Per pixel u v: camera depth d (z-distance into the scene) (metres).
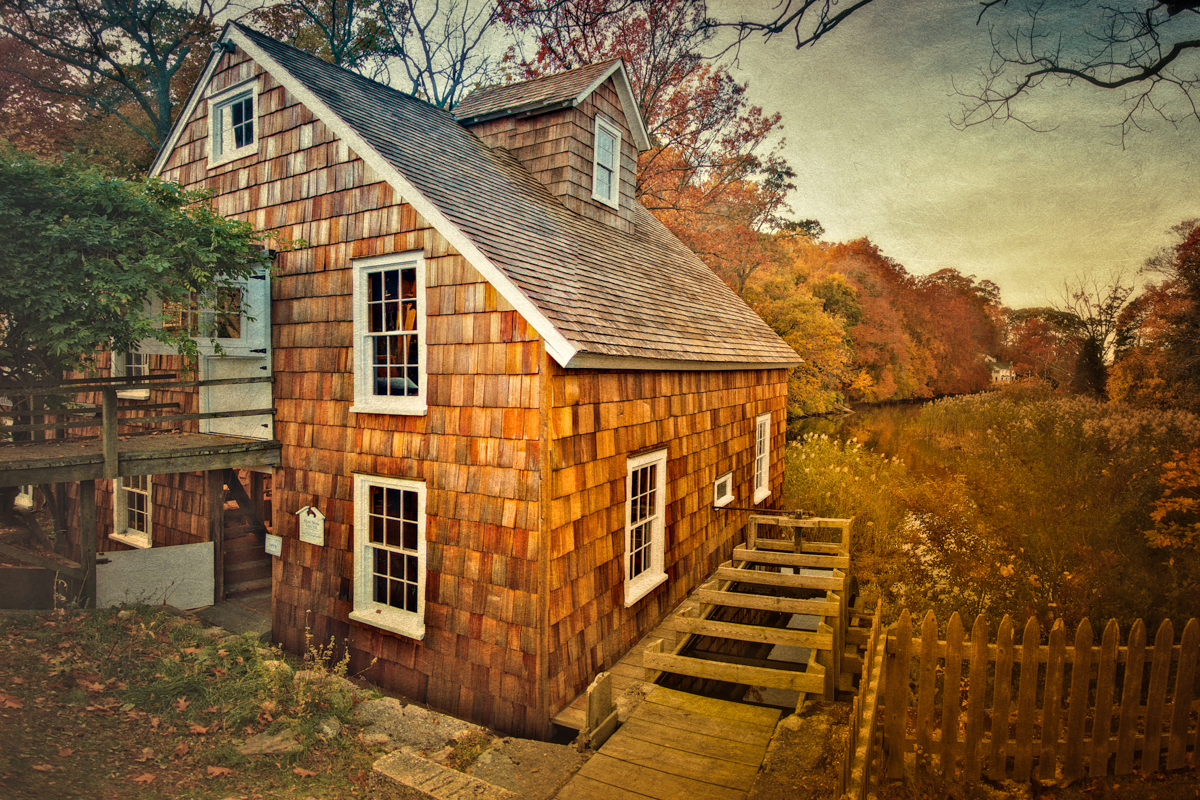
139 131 17.06
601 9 9.80
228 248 6.96
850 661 5.33
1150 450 6.50
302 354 7.28
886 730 4.21
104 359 9.97
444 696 6.02
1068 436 7.13
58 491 10.19
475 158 8.02
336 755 4.57
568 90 8.84
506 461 5.60
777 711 4.76
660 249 11.52
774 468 12.34
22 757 3.76
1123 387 8.72
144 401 9.44
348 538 6.88
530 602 5.46
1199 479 5.90
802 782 3.79
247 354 7.50
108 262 6.27
